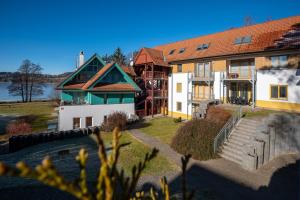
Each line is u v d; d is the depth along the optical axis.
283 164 14.73
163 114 36.56
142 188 11.96
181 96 33.78
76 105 26.77
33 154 18.00
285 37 23.31
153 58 34.44
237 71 28.20
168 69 36.12
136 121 29.44
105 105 28.86
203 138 17.41
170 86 35.81
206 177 13.34
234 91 28.70
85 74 32.16
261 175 13.55
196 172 14.02
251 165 14.20
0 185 12.41
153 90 34.81
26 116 39.88
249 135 16.81
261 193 11.52
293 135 16.31
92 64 32.44
